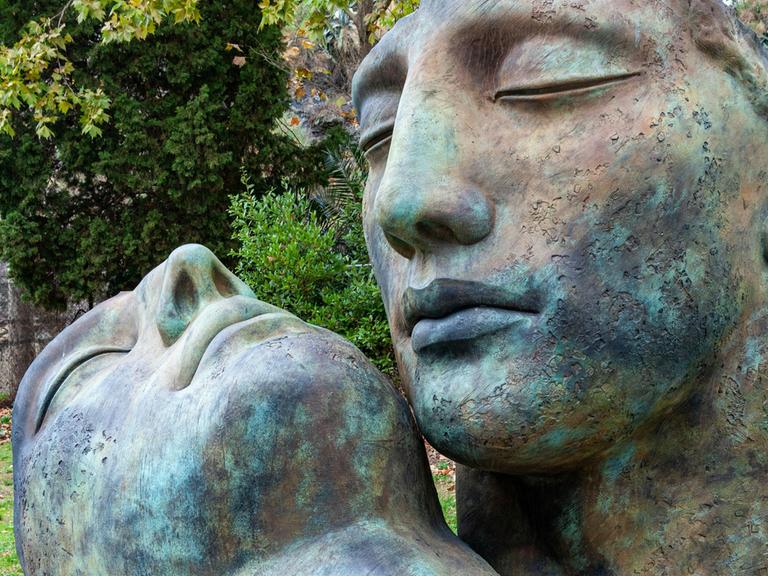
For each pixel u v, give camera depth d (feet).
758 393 3.70
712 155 3.43
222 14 25.82
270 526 3.43
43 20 22.26
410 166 3.39
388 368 17.57
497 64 3.49
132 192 26.09
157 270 4.53
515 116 3.44
